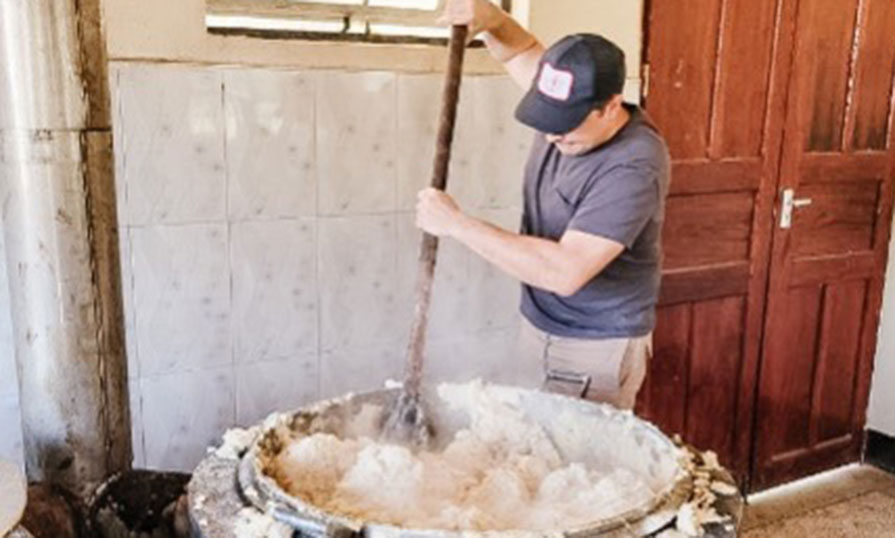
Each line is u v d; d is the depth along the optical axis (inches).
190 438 75.3
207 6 70.7
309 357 79.0
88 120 48.5
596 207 60.8
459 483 49.4
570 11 83.9
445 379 86.3
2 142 48.3
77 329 50.7
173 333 72.5
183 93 68.6
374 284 80.6
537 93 60.1
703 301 103.0
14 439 68.6
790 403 115.3
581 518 43.9
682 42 92.2
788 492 117.0
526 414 57.1
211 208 71.7
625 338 68.9
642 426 51.3
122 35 65.6
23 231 49.2
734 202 101.8
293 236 75.7
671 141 94.3
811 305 113.3
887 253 118.2
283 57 72.1
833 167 108.7
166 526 52.6
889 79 110.8
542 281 58.3
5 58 46.7
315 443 48.6
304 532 39.3
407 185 79.9
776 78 100.3
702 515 42.0
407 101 78.2
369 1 77.3
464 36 66.4
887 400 121.5
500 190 84.4
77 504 52.0
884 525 107.8
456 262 83.9
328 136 75.2
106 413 52.9
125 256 69.1
